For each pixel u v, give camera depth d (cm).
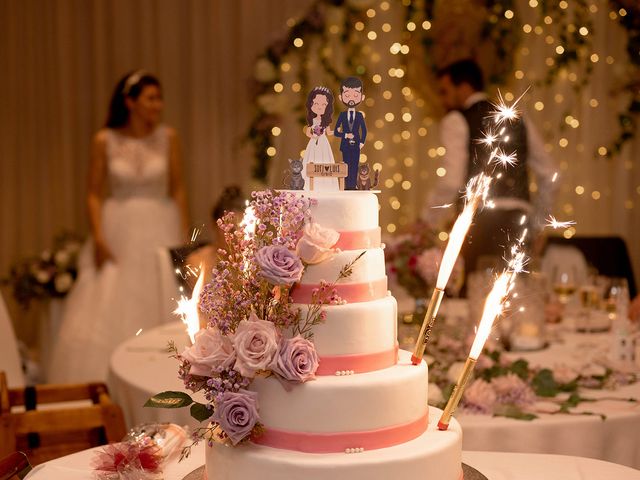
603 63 634
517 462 221
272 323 178
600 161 645
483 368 278
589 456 252
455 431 192
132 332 569
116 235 583
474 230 448
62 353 567
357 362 183
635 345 336
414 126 665
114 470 204
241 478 178
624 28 590
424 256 359
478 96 504
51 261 612
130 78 575
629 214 647
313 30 617
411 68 655
